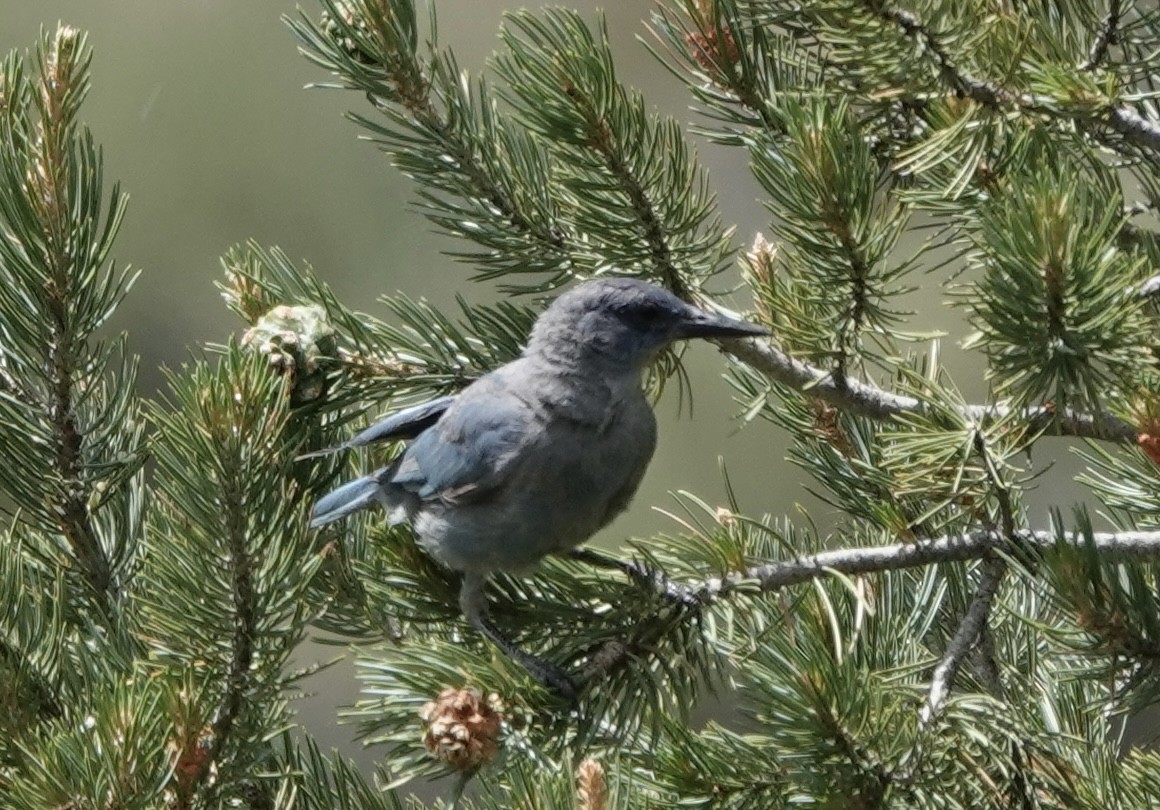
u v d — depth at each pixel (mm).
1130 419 8336
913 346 8891
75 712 8352
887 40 8406
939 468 8391
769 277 8484
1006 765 8359
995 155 8414
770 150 8430
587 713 8406
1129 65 8422
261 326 8492
